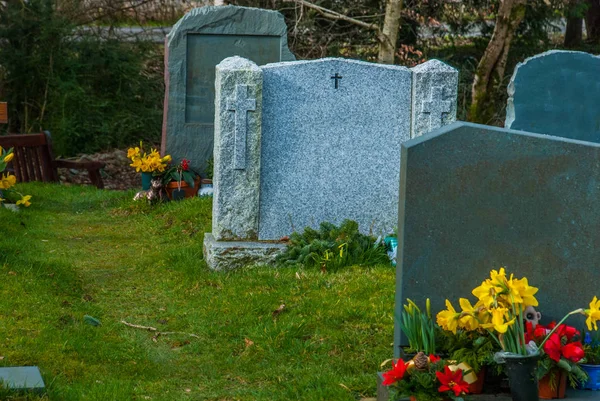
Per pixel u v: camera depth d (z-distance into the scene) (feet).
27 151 43.42
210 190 35.35
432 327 13.75
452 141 13.88
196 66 37.11
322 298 20.26
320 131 25.21
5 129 58.75
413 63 60.95
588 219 14.21
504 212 14.10
